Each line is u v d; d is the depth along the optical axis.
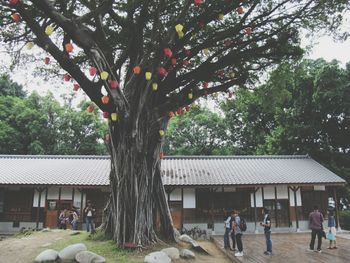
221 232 21.17
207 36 11.59
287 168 23.38
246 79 12.19
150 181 10.47
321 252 12.16
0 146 29.77
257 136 33.44
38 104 32.69
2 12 9.82
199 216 21.52
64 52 9.20
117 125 10.24
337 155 25.31
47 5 8.37
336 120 25.05
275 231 21.39
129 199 9.81
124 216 9.77
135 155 9.89
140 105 9.76
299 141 26.52
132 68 10.83
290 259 10.75
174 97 10.71
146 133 10.26
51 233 12.90
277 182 20.95
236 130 36.03
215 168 23.34
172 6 10.74
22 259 8.91
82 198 21.12
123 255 8.92
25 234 13.23
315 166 23.77
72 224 18.47
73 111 33.28
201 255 10.59
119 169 10.00
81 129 32.59
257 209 21.86
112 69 10.30
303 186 21.97
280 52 11.41
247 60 11.66
